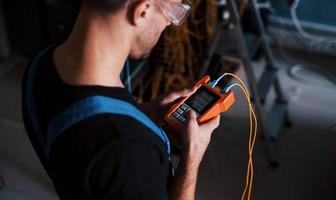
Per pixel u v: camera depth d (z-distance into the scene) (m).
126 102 0.73
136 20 0.71
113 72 0.75
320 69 3.17
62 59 0.77
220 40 2.25
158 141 0.75
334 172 2.25
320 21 3.38
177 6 0.78
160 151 0.75
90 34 0.71
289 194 2.17
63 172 0.74
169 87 2.44
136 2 0.69
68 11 2.67
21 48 3.12
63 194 0.83
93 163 0.67
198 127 0.93
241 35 2.06
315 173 2.29
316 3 3.29
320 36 3.40
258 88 2.32
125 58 0.76
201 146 0.92
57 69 0.77
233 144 2.46
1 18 2.96
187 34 2.41
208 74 1.22
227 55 2.25
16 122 2.53
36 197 2.08
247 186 2.03
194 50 2.50
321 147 2.47
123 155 0.67
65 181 0.75
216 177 2.24
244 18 2.71
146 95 2.41
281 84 3.01
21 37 3.04
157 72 2.45
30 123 0.84
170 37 2.33
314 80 3.05
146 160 0.71
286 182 2.23
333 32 3.36
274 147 2.40
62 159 0.72
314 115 2.72
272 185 2.21
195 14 2.42
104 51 0.72
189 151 0.90
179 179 0.92
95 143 0.67
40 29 2.91
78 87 0.71
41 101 0.79
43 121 0.79
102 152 0.67
